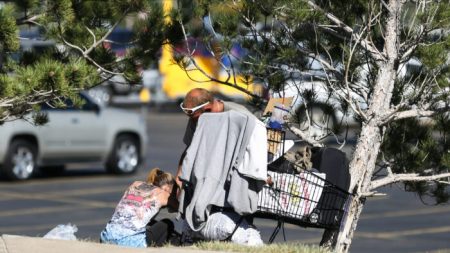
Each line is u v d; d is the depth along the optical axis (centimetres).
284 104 2605
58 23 2895
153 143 9156
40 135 6450
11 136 6350
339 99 2869
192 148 2412
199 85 6950
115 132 6881
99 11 3008
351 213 2652
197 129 2427
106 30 3012
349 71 2762
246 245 2408
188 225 2456
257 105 2908
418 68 2852
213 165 2383
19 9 2944
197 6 2878
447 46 2644
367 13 2714
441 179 2892
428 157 2891
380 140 2700
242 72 2886
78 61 2761
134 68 2975
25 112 2795
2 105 2692
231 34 2866
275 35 2848
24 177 6450
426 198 6150
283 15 2714
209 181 2375
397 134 2917
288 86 2908
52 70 2652
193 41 2991
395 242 4666
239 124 2394
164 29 2956
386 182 2766
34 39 3014
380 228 5081
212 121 2420
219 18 2870
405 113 2695
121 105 12206
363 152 2667
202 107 2512
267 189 2470
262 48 2875
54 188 6262
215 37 2908
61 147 6562
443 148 2927
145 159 7950
